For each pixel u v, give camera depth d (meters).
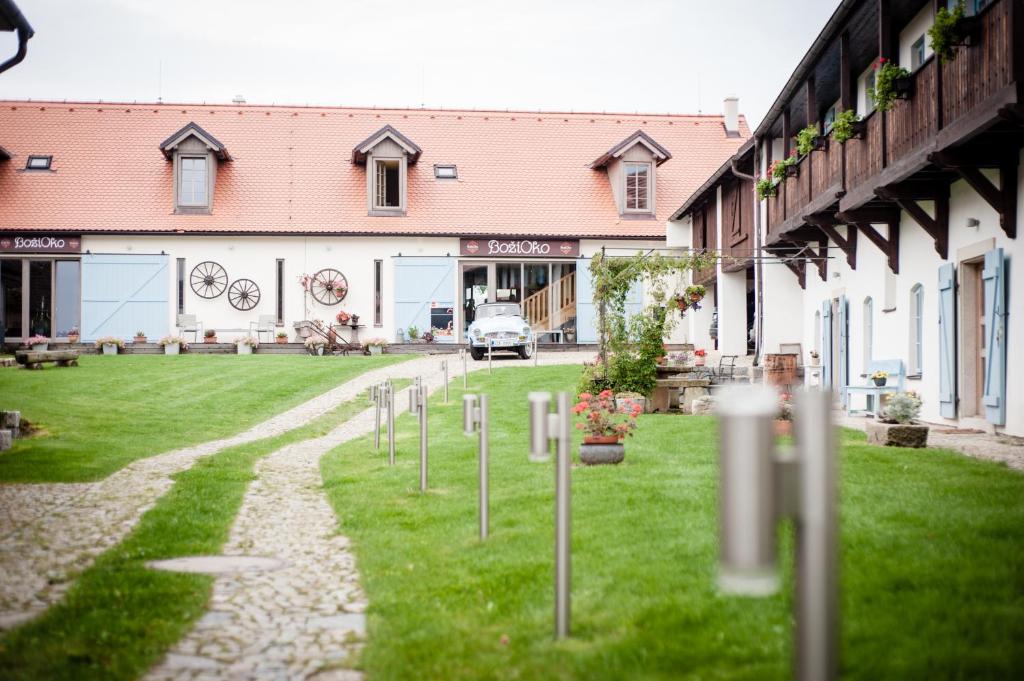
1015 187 12.92
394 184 36.91
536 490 9.79
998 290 13.32
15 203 35.16
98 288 34.81
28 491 10.87
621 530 7.76
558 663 4.92
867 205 17.02
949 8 15.20
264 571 7.32
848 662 4.61
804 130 19.00
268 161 37.47
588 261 35.94
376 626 5.80
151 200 35.75
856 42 17.95
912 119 14.12
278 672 5.05
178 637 5.64
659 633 5.20
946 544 6.74
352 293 35.41
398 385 23.91
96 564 7.42
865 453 11.29
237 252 35.12
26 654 5.22
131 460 13.66
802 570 2.88
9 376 24.12
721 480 2.77
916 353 16.86
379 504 9.95
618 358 18.62
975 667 4.46
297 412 20.59
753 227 24.80
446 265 35.59
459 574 6.89
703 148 40.16
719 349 28.66
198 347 34.03
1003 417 13.37
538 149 39.25
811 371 21.94
